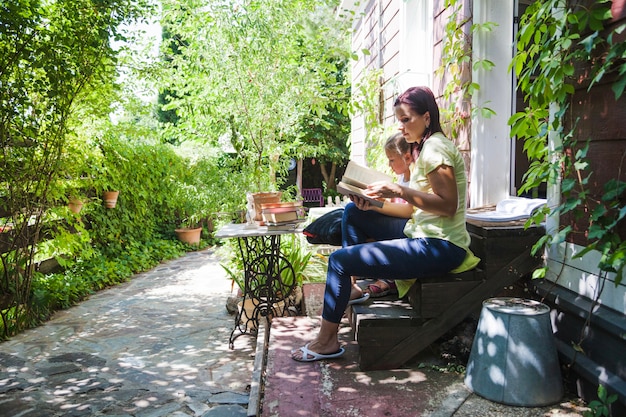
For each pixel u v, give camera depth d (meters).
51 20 4.78
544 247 2.65
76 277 6.10
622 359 2.05
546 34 2.26
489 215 3.04
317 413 2.15
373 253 2.54
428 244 2.52
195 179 8.24
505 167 3.46
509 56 3.40
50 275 5.95
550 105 2.52
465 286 2.61
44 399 3.23
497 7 3.37
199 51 6.74
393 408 2.19
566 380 2.41
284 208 4.01
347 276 2.61
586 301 2.30
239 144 6.57
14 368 3.78
